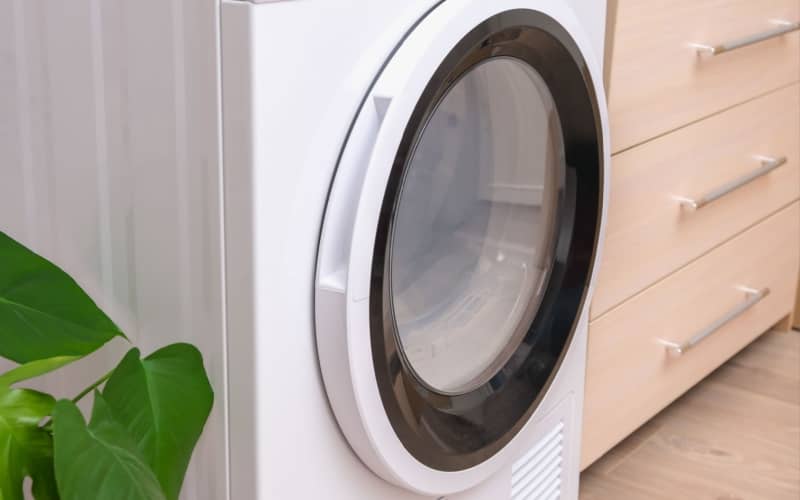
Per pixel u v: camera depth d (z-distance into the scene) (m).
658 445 1.79
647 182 1.54
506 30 0.99
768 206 1.99
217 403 0.91
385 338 0.95
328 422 0.97
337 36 0.86
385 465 0.99
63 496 0.71
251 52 0.79
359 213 0.87
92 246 0.96
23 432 0.77
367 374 0.93
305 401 0.94
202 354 0.91
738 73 1.73
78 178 0.95
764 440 1.82
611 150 1.42
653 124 1.51
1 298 0.79
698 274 1.78
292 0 0.81
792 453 1.78
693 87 1.59
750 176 1.83
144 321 0.95
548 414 1.33
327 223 0.89
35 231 1.00
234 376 0.89
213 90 0.82
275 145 0.83
